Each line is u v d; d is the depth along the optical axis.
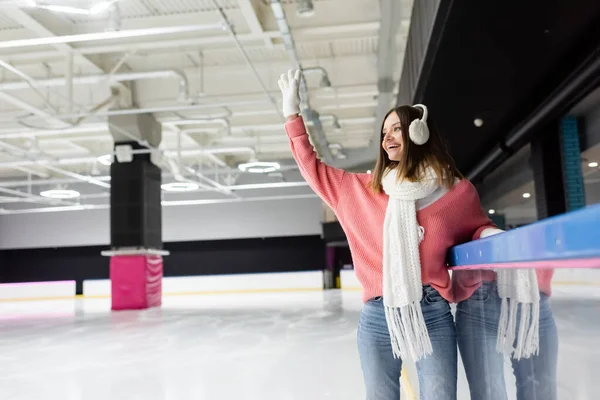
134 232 11.66
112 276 12.16
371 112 12.86
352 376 4.02
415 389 2.00
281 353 5.23
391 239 1.26
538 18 4.41
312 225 19.06
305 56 9.79
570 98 5.62
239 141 15.26
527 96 6.38
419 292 1.24
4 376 4.55
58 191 14.78
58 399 3.68
